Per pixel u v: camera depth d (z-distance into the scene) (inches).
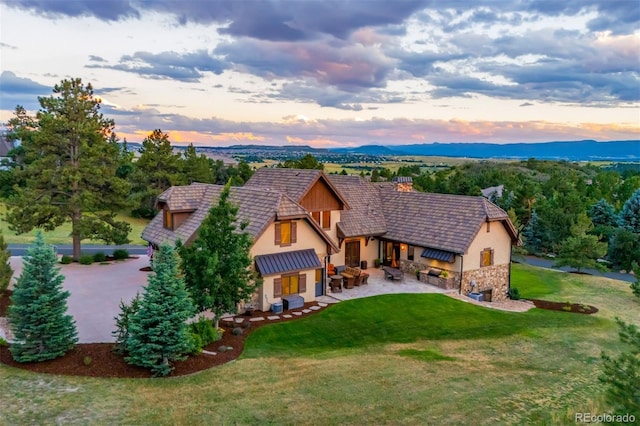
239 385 609.3
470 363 749.9
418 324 949.8
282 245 1055.6
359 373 673.0
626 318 1133.1
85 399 540.7
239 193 1189.1
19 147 2847.0
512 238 1339.8
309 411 540.4
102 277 1246.3
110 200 1486.2
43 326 636.7
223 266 773.9
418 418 537.0
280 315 968.9
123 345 679.7
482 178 4136.3
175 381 614.5
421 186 3260.3
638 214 2244.1
